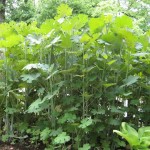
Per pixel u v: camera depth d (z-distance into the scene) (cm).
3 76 348
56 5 820
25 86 331
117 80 309
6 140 348
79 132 303
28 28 348
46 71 298
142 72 323
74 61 309
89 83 308
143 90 328
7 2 1055
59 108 309
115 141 309
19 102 348
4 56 344
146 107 324
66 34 304
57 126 314
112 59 304
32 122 354
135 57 316
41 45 315
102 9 657
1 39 347
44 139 302
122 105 319
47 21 315
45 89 320
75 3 809
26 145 346
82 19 312
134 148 266
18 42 327
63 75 320
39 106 304
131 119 335
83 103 303
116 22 300
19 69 331
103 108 308
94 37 288
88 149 293
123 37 292
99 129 300
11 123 347
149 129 285
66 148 309
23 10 1043
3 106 354
